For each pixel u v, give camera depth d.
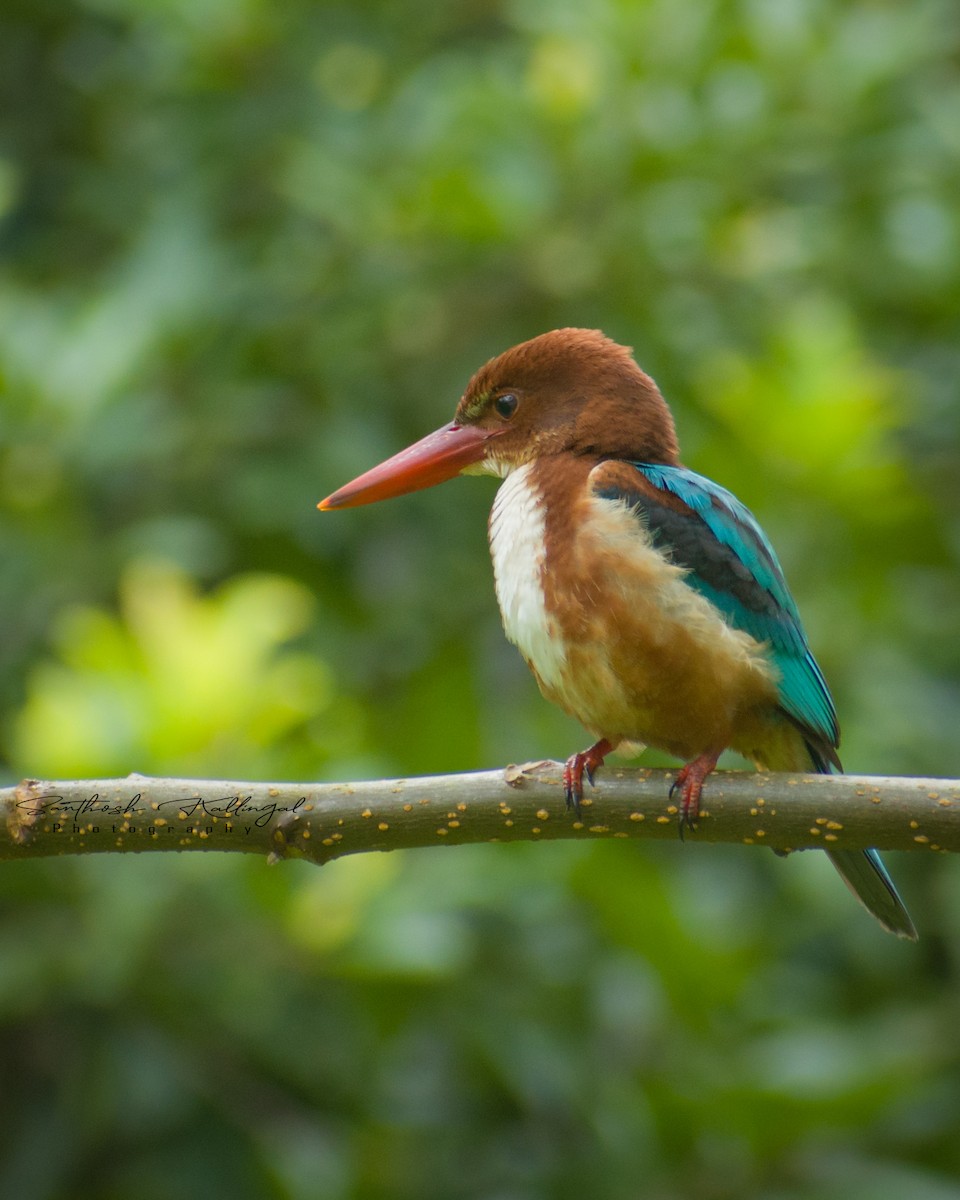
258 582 9.87
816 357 10.59
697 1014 9.82
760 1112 9.41
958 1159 9.87
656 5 11.55
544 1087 9.86
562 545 6.93
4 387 10.40
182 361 11.28
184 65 12.07
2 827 6.04
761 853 10.80
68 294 11.70
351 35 12.45
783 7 11.60
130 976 8.84
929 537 10.77
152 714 8.75
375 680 11.18
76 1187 10.21
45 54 12.88
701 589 6.89
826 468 10.48
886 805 5.95
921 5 12.12
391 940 8.77
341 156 11.55
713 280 11.44
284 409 11.41
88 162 12.77
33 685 10.30
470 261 11.38
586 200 11.28
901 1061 9.39
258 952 8.88
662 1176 9.63
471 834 6.12
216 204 11.98
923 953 10.80
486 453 7.95
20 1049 10.45
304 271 11.47
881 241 11.58
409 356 11.59
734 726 6.97
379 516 11.54
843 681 10.34
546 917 9.88
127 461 10.83
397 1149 9.76
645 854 10.41
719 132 11.27
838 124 11.55
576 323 11.44
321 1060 9.45
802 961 10.91
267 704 8.92
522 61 12.47
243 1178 9.80
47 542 10.62
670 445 7.75
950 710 10.84
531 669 7.18
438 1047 10.06
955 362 11.98
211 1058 9.81
